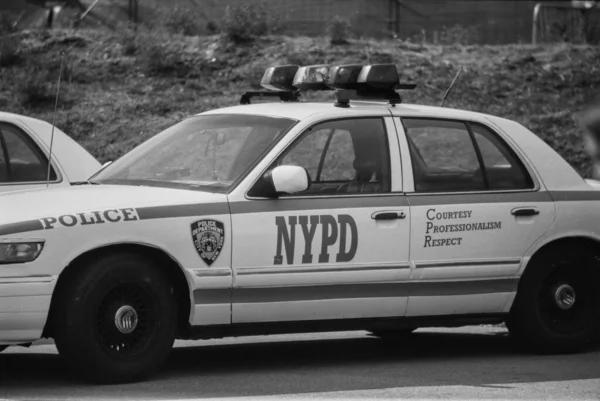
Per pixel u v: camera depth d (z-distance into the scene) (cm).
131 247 834
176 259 837
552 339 1005
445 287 941
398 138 952
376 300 911
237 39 2295
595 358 1002
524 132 1017
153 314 836
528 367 952
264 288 868
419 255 926
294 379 877
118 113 2016
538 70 2334
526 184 994
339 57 2245
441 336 1138
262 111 955
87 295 806
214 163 912
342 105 959
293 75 1035
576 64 2370
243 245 859
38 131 1088
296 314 884
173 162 935
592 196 1017
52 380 852
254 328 878
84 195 850
